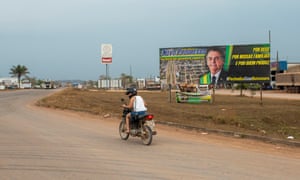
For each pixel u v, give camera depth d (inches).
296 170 332.5
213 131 595.5
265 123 772.6
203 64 1250.6
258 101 1462.8
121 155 400.2
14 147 448.5
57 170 330.3
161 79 1306.6
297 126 764.0
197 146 463.2
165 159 378.9
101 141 499.8
